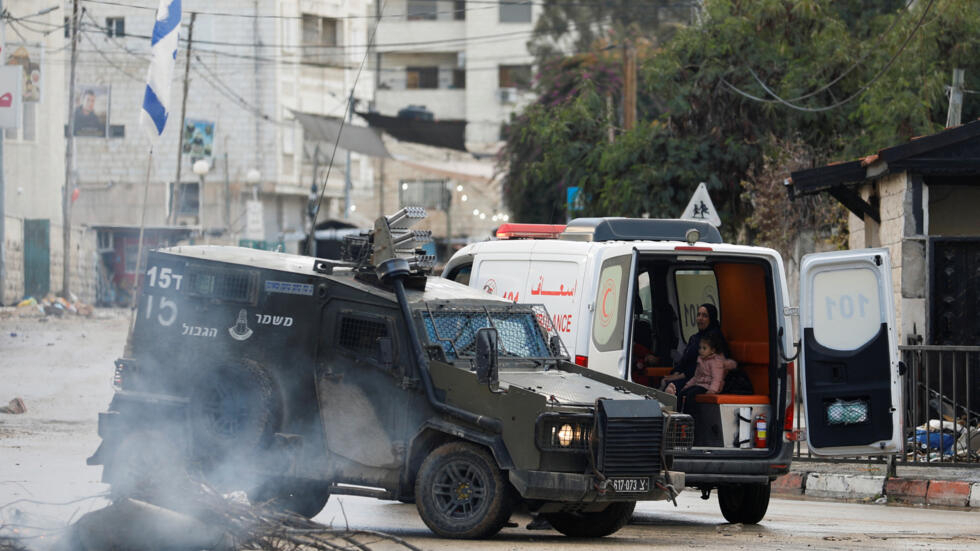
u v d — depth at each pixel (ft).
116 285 637.71
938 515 141.59
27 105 556.10
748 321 143.13
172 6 254.68
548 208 519.19
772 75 314.14
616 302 130.00
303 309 116.78
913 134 288.30
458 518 107.96
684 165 307.17
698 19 336.90
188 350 119.75
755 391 141.59
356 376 114.11
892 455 158.30
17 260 511.40
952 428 168.25
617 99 513.04
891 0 375.66
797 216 272.72
